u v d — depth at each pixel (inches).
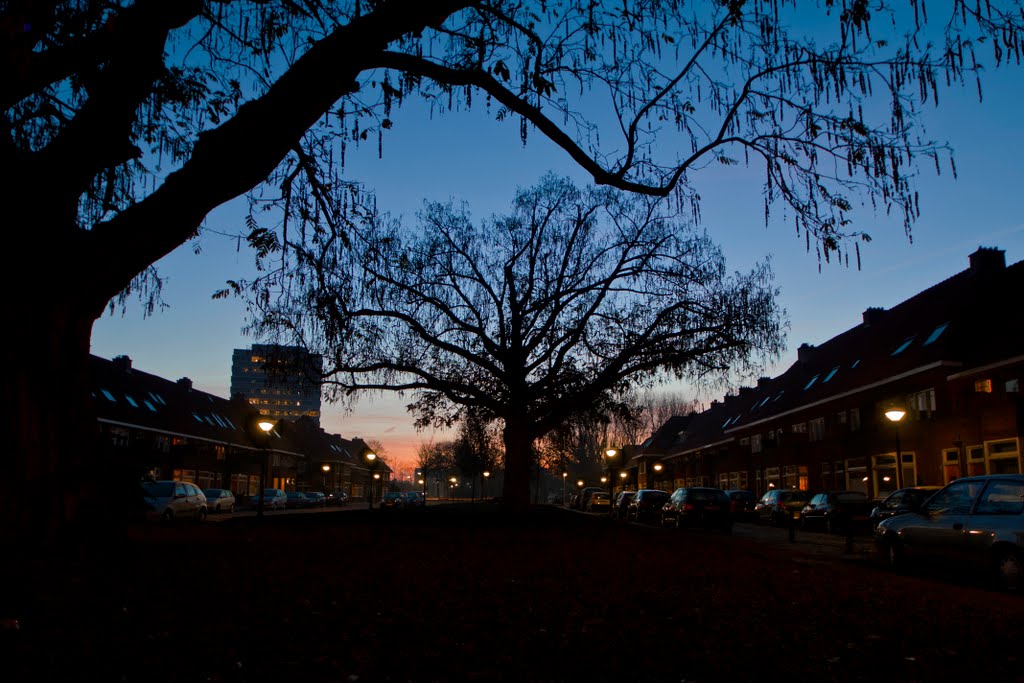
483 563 390.9
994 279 1255.5
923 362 1203.2
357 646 192.5
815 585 347.6
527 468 1021.8
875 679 179.9
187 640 189.2
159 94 400.8
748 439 2059.5
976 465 1081.4
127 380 1863.9
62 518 299.9
